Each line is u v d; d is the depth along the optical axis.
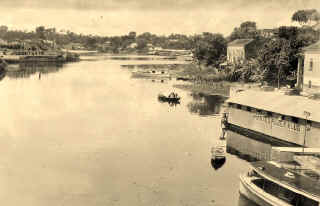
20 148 43.91
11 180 34.69
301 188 27.44
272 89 76.81
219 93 85.00
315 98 63.53
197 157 41.22
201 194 32.12
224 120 53.72
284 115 44.62
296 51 83.12
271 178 29.31
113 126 54.44
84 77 118.69
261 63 88.44
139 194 31.98
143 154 41.94
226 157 41.56
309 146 41.81
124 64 173.88
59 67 156.12
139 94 84.94
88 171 36.84
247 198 30.62
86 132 51.06
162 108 68.62
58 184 33.88
